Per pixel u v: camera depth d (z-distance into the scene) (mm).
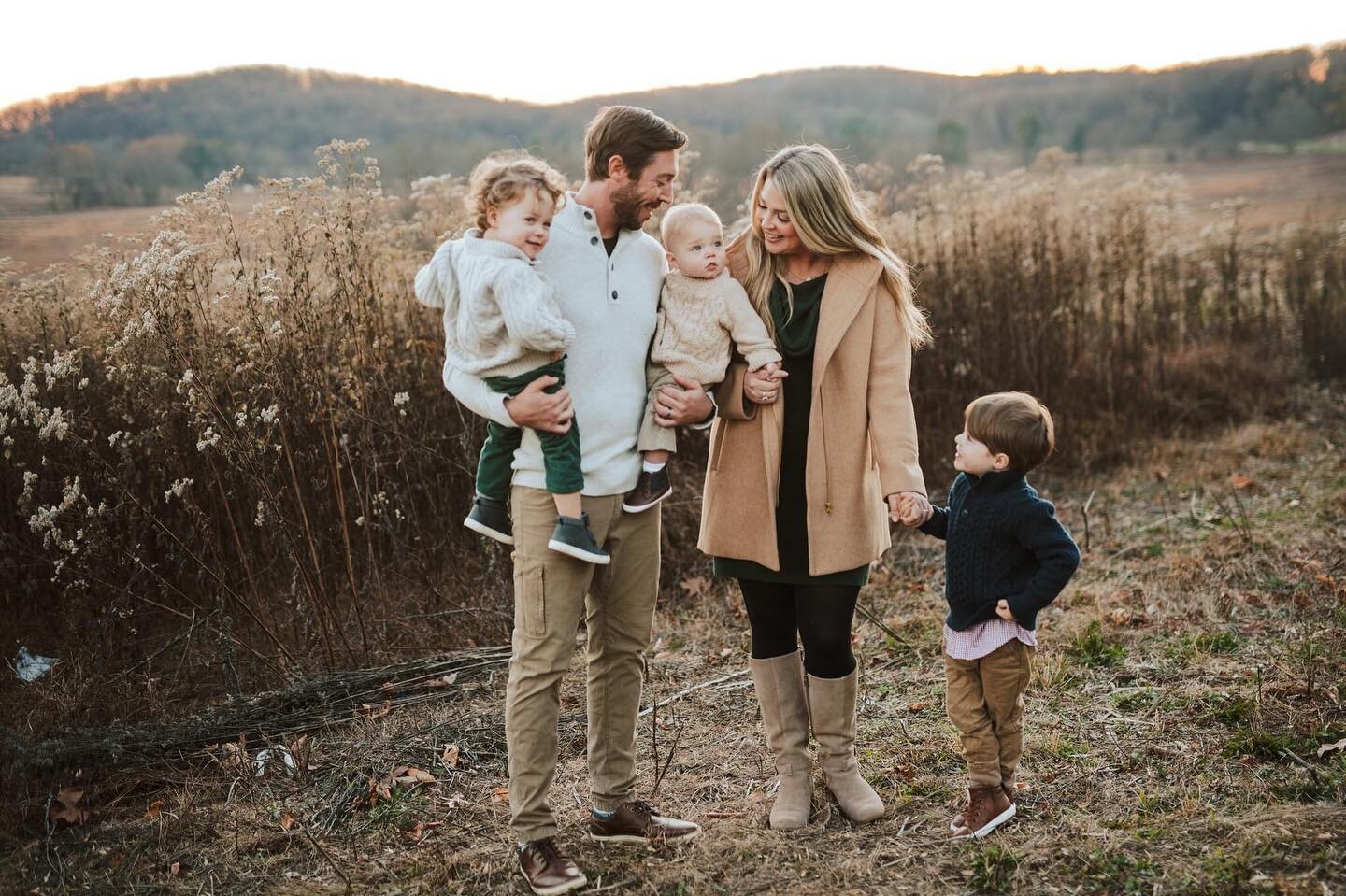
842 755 2744
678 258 2510
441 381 4633
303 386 4078
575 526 2324
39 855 2697
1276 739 2895
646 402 2533
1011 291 6527
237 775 3102
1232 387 7207
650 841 2611
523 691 2416
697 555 4883
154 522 3840
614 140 2344
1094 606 4199
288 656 3811
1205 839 2432
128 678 3682
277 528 3951
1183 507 5473
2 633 3818
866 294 2588
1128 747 2994
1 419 3557
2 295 4301
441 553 4465
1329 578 4145
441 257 2408
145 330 3621
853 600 2684
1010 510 2473
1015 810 2662
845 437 2621
